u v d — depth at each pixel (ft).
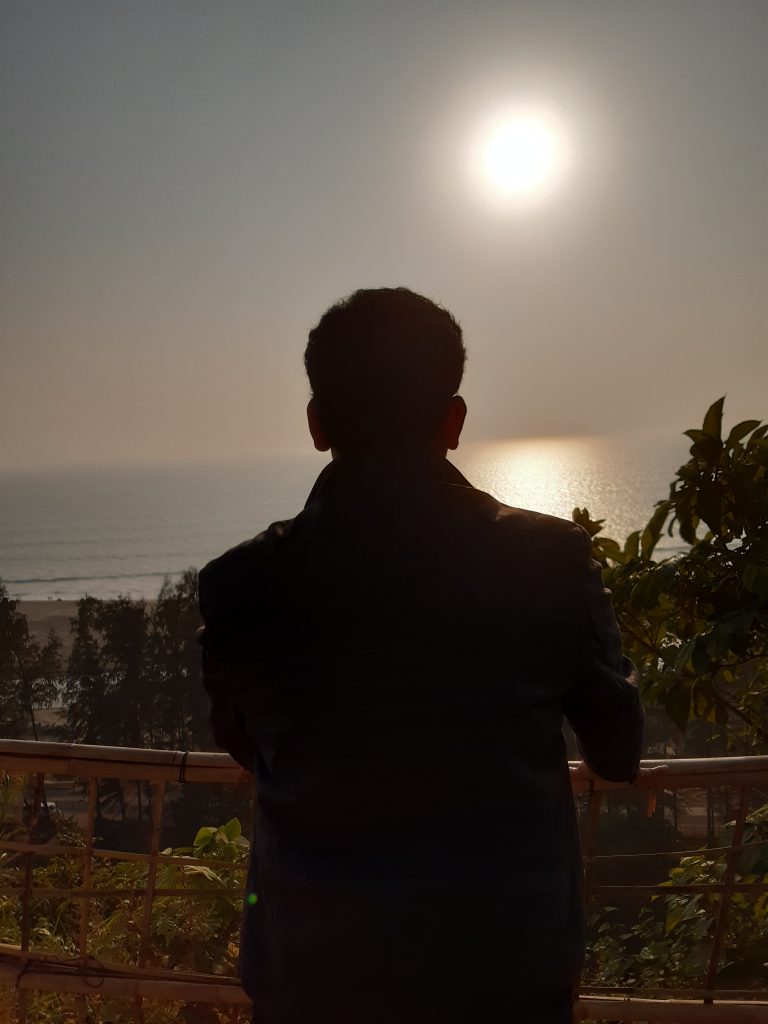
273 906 3.37
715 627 7.14
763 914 6.50
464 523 3.39
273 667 3.37
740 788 5.18
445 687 3.19
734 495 7.95
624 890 5.32
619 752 3.55
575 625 3.31
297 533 3.51
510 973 3.15
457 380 3.63
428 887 3.11
